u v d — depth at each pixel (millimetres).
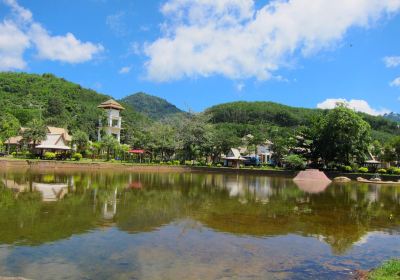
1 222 13617
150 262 9414
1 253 9805
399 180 47969
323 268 9461
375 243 12508
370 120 141125
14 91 126750
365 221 16781
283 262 9859
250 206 20281
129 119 126750
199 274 8625
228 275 8641
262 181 42500
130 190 26406
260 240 12273
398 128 140125
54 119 103438
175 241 11695
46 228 12836
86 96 144625
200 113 74500
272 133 93438
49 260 9312
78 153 65625
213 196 24672
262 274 8812
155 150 77000
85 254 9906
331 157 57969
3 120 77750
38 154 63906
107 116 86688
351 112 55938
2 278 7848
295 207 20578
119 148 70688
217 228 13953
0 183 27734
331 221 16438
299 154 62094
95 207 17766
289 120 149250
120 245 10945
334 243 12281
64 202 19031
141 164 60656
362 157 58375
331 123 56562
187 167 61375
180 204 20156
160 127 79625
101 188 26906
